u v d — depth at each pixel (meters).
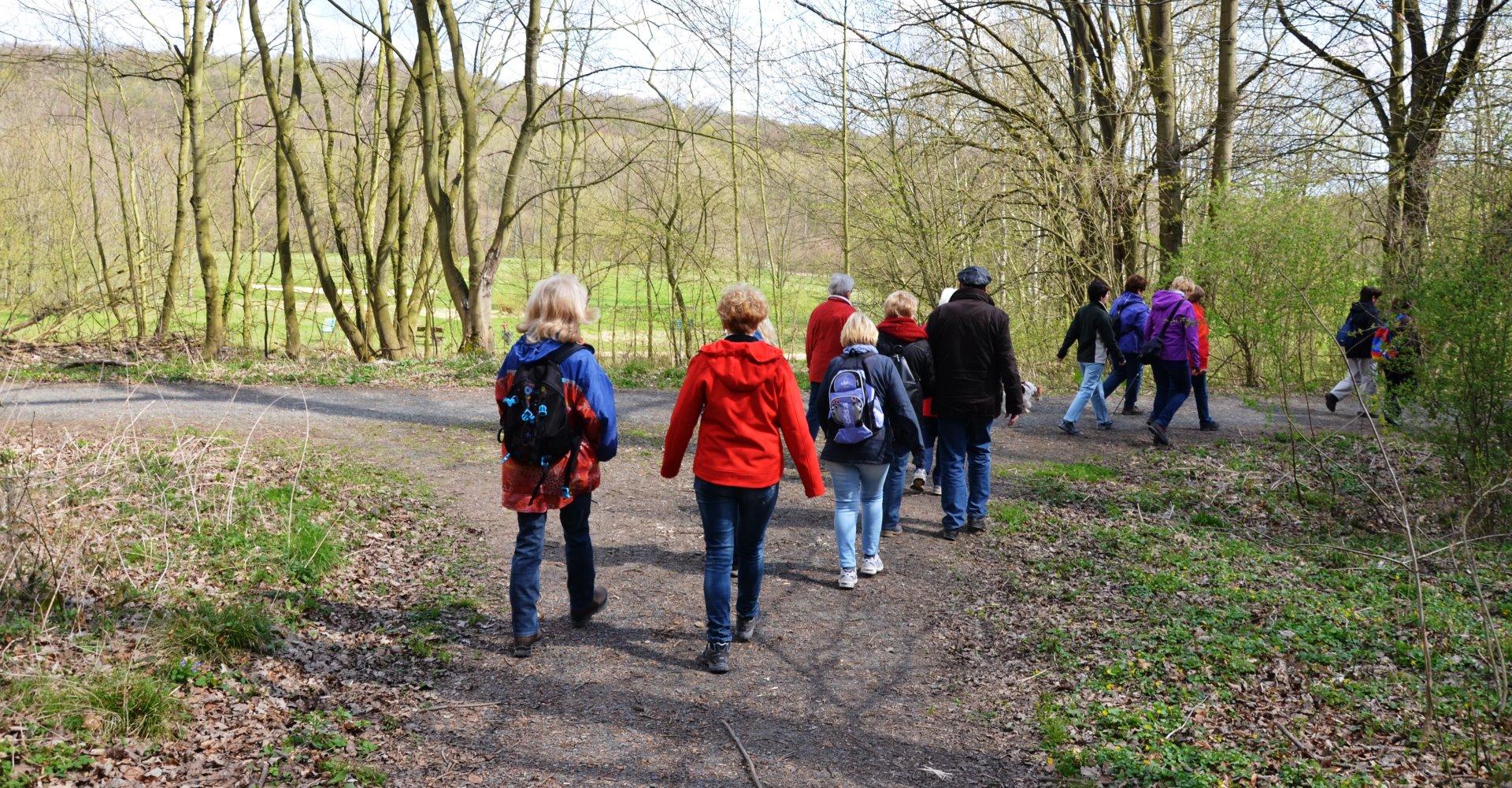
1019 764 3.95
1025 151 16.31
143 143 21.88
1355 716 4.35
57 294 18.06
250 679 4.20
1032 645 5.12
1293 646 5.06
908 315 6.58
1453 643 5.15
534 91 16.33
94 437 8.11
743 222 22.47
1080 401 10.29
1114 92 16.91
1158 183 16.14
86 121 19.89
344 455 8.48
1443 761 3.89
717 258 21.84
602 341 25.06
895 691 4.59
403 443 9.22
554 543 6.50
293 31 17.11
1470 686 4.64
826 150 17.86
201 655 4.27
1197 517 7.68
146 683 3.77
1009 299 17.47
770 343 4.70
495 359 14.70
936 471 8.04
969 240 16.98
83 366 12.79
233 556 5.50
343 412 10.55
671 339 21.92
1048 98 17.31
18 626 4.18
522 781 3.68
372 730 3.96
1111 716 4.25
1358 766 3.92
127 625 4.46
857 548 6.48
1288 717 4.34
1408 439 8.41
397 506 7.13
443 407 11.16
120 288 16.30
